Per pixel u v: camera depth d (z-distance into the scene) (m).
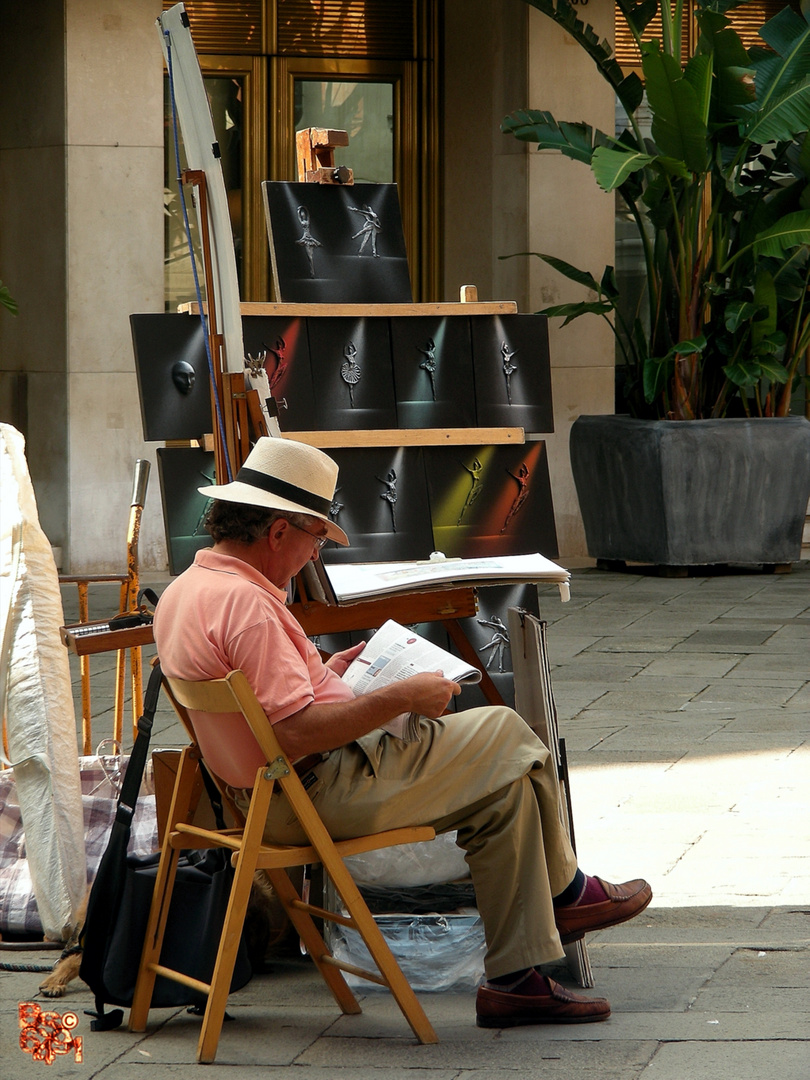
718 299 35.19
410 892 12.19
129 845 13.26
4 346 35.12
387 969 10.33
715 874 14.25
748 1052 9.77
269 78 37.16
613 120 37.16
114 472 34.12
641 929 12.75
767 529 34.56
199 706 10.33
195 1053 10.16
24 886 12.94
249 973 10.95
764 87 34.16
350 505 15.46
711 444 33.91
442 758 10.51
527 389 16.36
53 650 12.87
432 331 16.08
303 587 12.59
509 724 10.69
